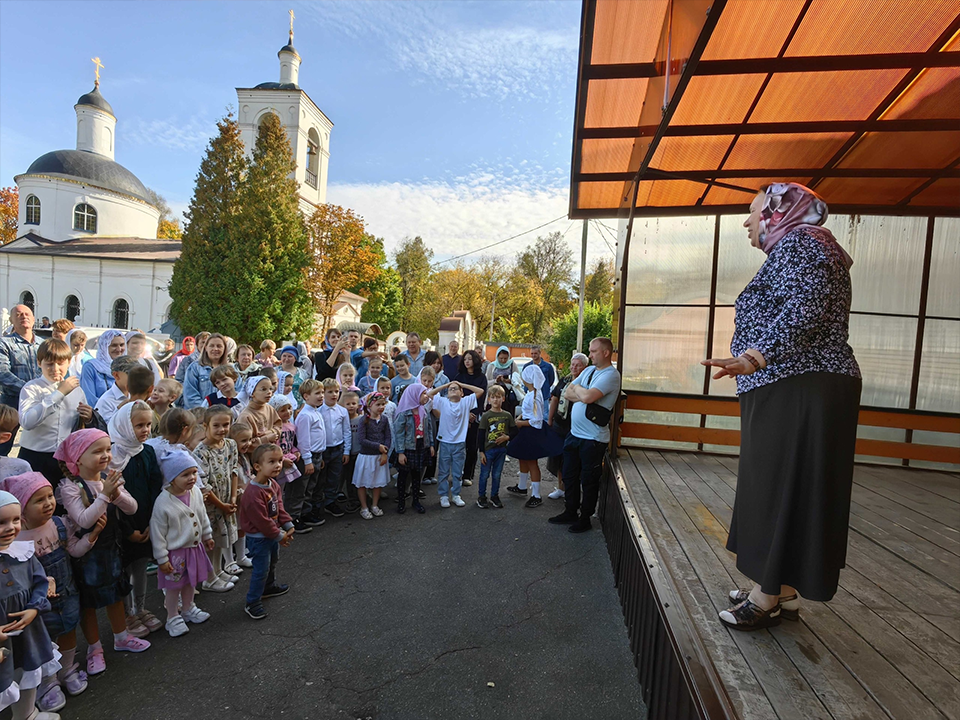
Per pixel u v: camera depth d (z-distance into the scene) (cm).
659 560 271
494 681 277
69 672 260
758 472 191
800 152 467
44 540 248
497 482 576
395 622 334
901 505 408
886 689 169
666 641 210
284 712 250
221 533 381
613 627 333
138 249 3328
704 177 506
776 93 382
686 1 281
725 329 620
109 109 3809
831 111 401
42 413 350
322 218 2925
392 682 274
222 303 2323
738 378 204
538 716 251
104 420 399
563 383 595
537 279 4784
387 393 559
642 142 430
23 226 3444
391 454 564
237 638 312
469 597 368
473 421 666
